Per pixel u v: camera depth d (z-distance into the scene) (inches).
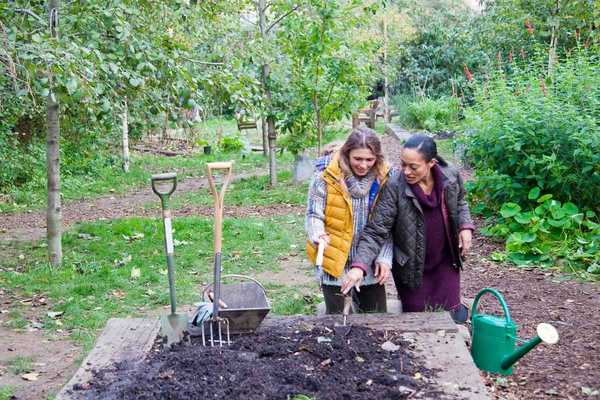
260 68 500.1
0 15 277.1
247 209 448.5
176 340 146.8
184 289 265.3
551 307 221.9
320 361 135.9
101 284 270.7
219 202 140.6
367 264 156.5
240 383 123.3
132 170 685.9
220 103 349.1
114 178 639.8
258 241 343.9
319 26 473.1
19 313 239.1
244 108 340.5
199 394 119.0
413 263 167.3
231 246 333.1
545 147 307.1
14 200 532.7
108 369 132.1
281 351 138.9
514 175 322.7
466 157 425.7
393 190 161.0
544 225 286.7
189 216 432.1
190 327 151.6
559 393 153.6
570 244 277.7
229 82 326.3
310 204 164.9
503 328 154.0
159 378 125.8
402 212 162.4
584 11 520.7
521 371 167.0
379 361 135.4
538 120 313.3
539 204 313.0
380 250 164.4
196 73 312.5
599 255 261.6
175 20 335.9
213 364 131.0
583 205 304.5
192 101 302.2
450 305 174.4
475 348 159.0
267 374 127.4
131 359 137.2
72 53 248.7
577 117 297.0
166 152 828.0
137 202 524.1
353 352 138.4
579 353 179.5
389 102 1099.3
